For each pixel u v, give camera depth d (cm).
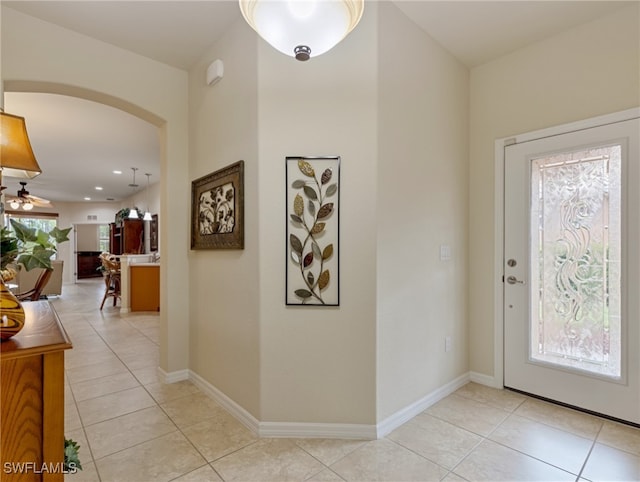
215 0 217
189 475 176
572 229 248
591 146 238
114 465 183
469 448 199
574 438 209
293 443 204
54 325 129
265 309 212
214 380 261
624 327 226
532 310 266
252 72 219
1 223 172
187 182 302
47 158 588
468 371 296
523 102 270
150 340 421
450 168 276
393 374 221
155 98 286
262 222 212
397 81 224
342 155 209
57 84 243
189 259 300
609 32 231
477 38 257
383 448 199
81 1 218
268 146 212
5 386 103
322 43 145
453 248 279
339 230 209
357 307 209
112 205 1130
